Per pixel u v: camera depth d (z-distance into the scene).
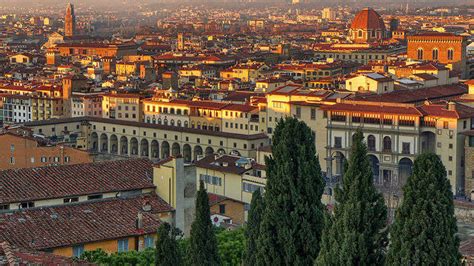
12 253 106.44
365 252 87.56
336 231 89.56
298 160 100.56
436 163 83.31
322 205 101.12
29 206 150.62
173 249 112.81
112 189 159.38
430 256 81.38
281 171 100.19
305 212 99.38
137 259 136.00
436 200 82.25
